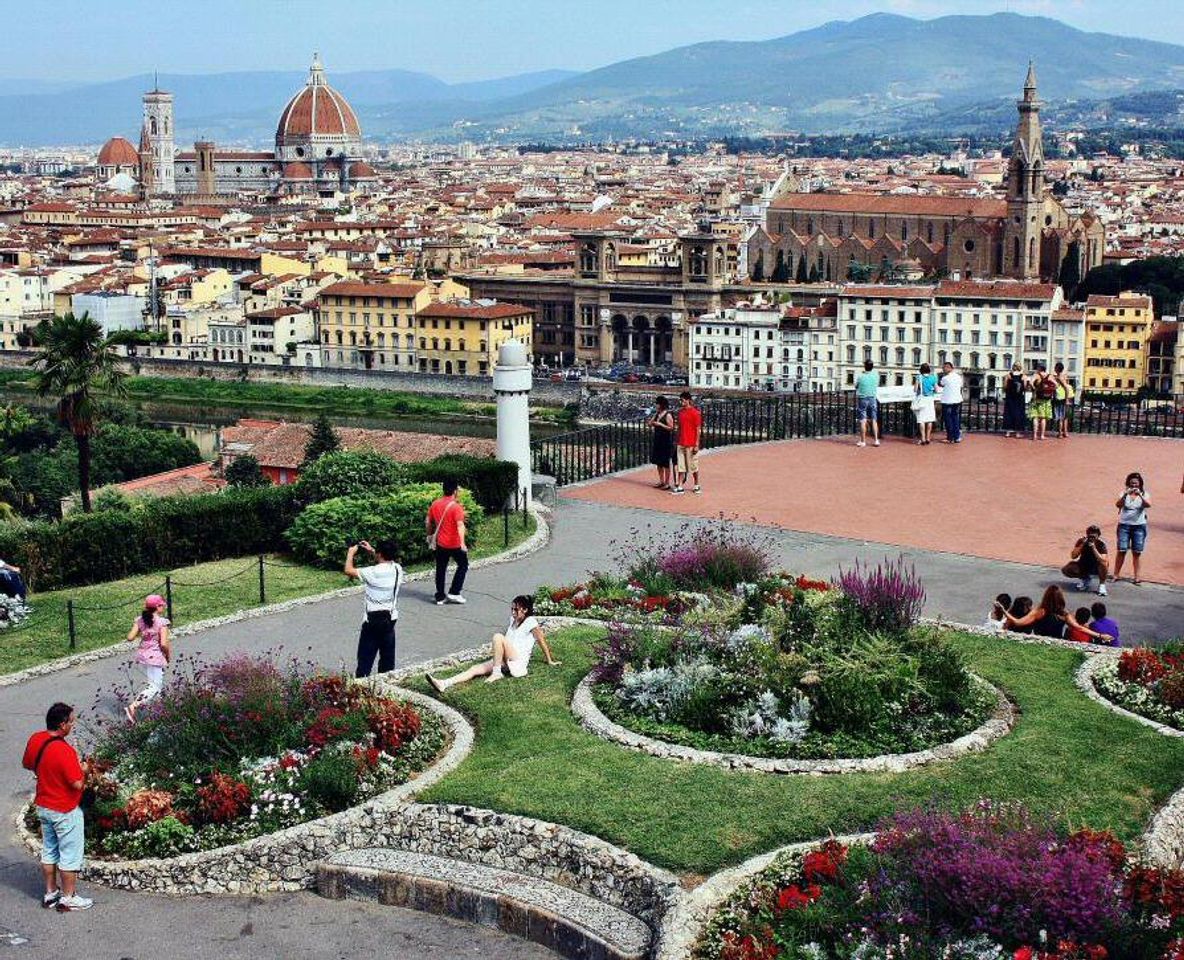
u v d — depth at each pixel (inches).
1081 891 800.3
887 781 1045.8
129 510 2006.6
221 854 1022.4
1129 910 820.0
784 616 1280.8
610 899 943.7
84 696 1397.6
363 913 983.6
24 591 1745.8
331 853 1028.5
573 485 2181.3
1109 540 1800.0
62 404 4384.8
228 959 926.4
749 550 1593.3
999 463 2231.8
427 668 1368.1
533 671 1330.0
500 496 2060.8
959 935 809.5
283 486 2068.2
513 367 2076.8
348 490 1995.6
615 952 885.8
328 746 1135.6
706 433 2684.5
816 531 1857.8
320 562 1891.0
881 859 866.1
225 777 1088.2
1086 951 784.3
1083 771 1053.8
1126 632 1467.8
